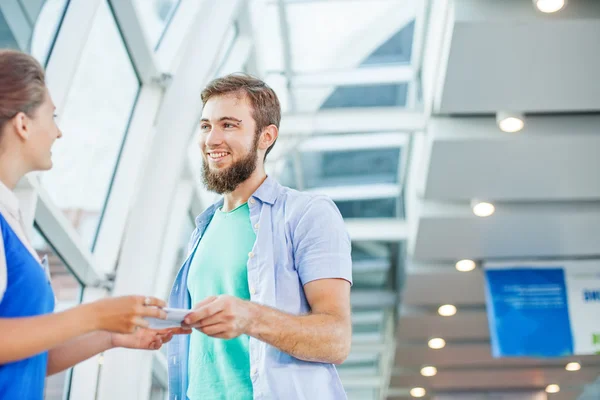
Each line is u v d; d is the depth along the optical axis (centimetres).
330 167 1181
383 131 902
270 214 255
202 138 264
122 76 643
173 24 704
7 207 202
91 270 609
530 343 1102
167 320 200
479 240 1095
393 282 1435
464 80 763
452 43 701
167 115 675
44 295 201
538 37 693
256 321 212
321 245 244
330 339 224
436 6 766
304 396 226
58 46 490
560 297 1123
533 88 777
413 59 934
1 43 450
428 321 1409
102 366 622
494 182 951
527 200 1016
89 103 583
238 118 260
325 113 935
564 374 1691
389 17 882
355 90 981
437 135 862
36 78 210
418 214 1034
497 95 792
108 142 640
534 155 889
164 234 655
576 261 1145
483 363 1625
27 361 197
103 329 190
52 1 482
